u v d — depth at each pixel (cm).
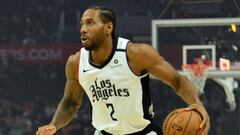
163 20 1352
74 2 2372
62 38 2373
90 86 559
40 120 2292
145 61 541
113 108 556
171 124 507
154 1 2162
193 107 520
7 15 2495
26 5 2523
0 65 2414
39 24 2447
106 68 545
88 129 2156
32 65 2409
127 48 544
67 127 2142
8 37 2448
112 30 546
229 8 1377
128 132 568
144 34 2078
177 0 1420
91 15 543
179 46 1363
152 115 576
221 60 1316
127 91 548
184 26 1342
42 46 2383
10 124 2267
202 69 1298
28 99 2389
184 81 548
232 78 1353
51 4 2456
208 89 1527
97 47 543
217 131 1681
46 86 2405
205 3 1393
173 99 1673
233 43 1318
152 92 1697
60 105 605
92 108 576
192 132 503
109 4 2219
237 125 1662
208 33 1340
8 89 2403
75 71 573
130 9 2169
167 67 545
